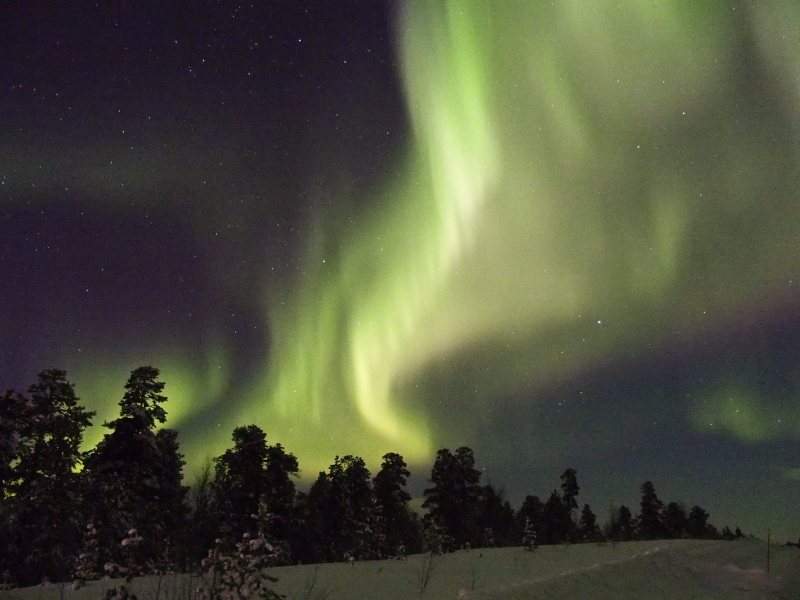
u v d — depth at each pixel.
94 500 20.45
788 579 13.26
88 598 8.76
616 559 13.73
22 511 19.81
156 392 25.11
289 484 27.47
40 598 8.75
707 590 12.23
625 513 42.38
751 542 18.31
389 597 9.79
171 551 11.34
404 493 35.00
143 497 23.25
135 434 23.91
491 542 31.00
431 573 12.23
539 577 11.33
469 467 35.25
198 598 7.16
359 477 34.09
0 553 19.47
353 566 13.41
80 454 22.16
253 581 6.59
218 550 6.88
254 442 26.97
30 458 21.06
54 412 22.45
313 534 30.20
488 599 9.31
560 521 38.34
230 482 25.75
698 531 41.69
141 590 8.62
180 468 28.47
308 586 10.48
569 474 40.16
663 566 13.37
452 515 33.75
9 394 21.75
